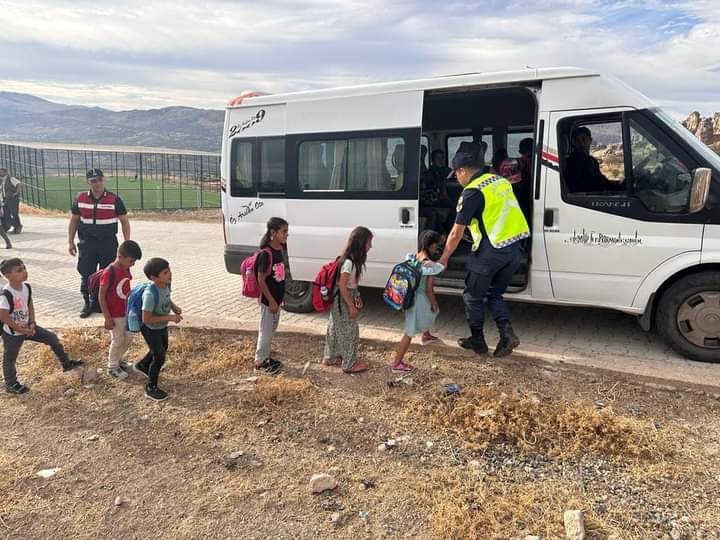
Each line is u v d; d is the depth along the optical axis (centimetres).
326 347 507
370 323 647
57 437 395
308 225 661
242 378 486
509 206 475
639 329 605
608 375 463
